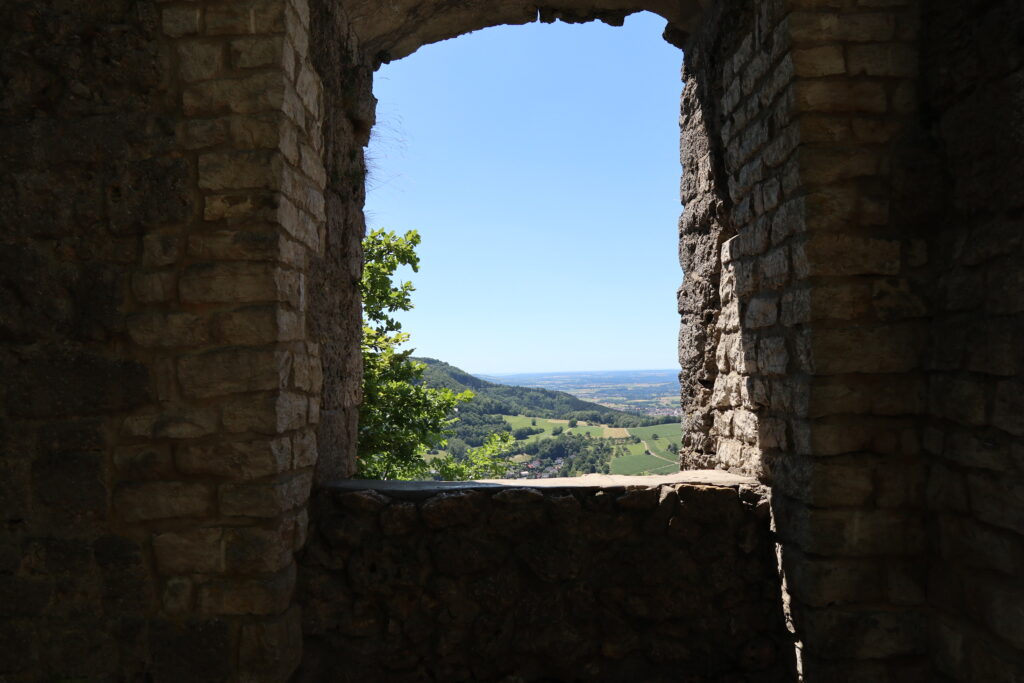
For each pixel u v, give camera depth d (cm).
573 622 289
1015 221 217
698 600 290
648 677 289
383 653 281
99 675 249
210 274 247
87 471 250
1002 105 223
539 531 291
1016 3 217
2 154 254
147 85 252
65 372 251
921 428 259
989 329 226
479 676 284
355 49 345
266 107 248
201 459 247
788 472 276
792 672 276
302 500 274
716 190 355
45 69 255
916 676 255
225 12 249
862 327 256
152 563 249
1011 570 218
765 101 286
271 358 246
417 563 285
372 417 837
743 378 325
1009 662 217
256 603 246
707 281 371
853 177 257
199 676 246
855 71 258
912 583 256
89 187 252
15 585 252
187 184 250
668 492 294
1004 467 219
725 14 330
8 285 253
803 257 259
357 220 354
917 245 257
